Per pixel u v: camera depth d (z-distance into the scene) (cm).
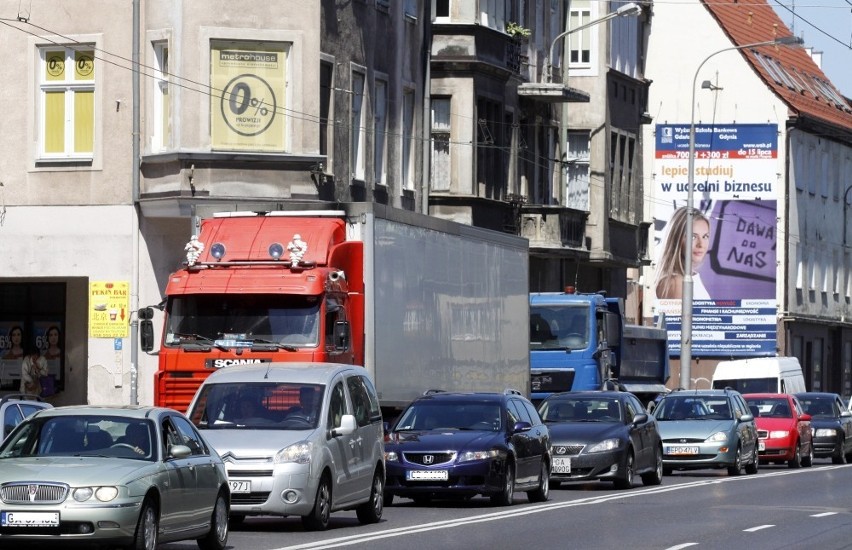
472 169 7856
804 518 3981
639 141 10425
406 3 7250
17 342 6406
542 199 9100
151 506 2795
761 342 11919
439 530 3569
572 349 6962
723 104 13450
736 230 11906
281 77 6053
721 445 6081
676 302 11975
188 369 4281
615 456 5081
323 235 4419
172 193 5966
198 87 5950
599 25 9738
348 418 3578
